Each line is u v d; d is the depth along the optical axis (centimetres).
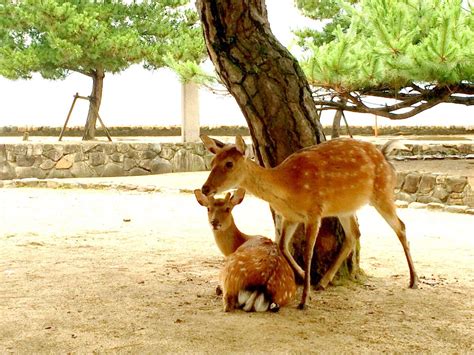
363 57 867
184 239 741
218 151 543
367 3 872
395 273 625
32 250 686
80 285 583
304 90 582
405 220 864
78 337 497
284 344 489
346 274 596
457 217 887
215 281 595
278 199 546
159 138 1794
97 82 1600
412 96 983
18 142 1434
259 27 573
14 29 1513
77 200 1006
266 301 530
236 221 845
